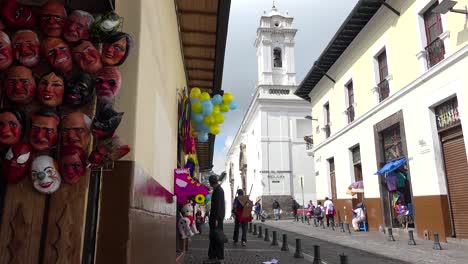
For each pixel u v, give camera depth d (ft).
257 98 128.47
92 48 7.48
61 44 7.40
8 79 7.08
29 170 7.04
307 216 87.81
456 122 37.58
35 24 7.54
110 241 7.35
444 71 37.93
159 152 12.59
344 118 64.59
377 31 52.13
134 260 7.77
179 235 23.66
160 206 12.05
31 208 7.06
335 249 35.99
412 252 32.81
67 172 7.06
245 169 156.56
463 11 34.50
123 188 7.63
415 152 43.21
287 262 26.76
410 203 46.91
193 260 26.99
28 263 6.90
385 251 33.94
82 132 7.23
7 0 7.38
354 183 58.29
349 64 62.18
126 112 8.16
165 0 14.58
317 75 73.15
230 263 25.93
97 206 7.45
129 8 8.79
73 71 7.61
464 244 35.45
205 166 86.74
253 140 141.90
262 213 108.37
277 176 123.54
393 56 48.11
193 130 26.86
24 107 7.27
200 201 26.45
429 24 41.88
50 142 7.06
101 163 7.19
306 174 125.08
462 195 36.86
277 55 134.41
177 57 21.35
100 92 7.45
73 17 7.53
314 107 82.58
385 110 50.34
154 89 11.21
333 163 72.59
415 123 43.19
